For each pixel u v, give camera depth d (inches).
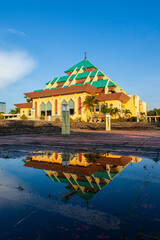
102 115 1945.1
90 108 1932.8
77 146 256.2
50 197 73.7
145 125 1146.7
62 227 51.4
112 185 88.1
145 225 51.7
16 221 55.4
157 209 61.6
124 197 72.3
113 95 1895.9
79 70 2429.9
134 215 57.5
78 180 97.3
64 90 2015.3
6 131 576.1
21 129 664.4
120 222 53.6
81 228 50.8
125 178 99.7
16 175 108.3
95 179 98.2
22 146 259.6
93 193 76.7
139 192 77.7
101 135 536.4
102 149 222.7
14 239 45.6
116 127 1194.0
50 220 55.6
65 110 553.9
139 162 144.5
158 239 44.4
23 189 83.7
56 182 93.7
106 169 121.6
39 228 51.2
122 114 2043.6
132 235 46.7
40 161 151.5
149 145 258.4
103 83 2069.4
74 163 142.5
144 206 64.1
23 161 151.9
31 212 61.1
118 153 191.8
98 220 54.9
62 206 65.3
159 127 1031.0
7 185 89.6
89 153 193.6
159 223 52.7
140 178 99.1
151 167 126.3
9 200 71.6
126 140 352.2
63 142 315.6
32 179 100.0
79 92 1983.3
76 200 70.3
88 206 64.4
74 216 57.7
